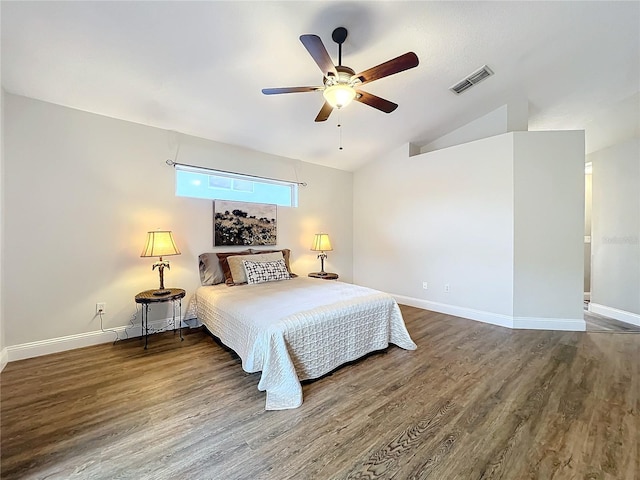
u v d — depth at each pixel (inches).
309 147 164.1
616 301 154.9
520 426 65.3
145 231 124.2
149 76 96.3
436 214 162.7
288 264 163.2
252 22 79.2
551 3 83.5
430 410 71.6
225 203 147.1
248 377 88.3
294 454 57.3
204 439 61.4
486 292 143.3
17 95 97.7
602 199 163.8
